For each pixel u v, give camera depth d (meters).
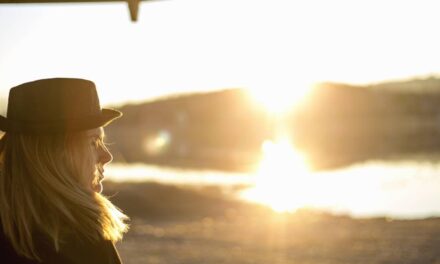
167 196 31.28
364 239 13.91
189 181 54.56
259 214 27.45
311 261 11.30
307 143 153.38
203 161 93.19
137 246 13.51
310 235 15.47
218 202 31.88
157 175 63.12
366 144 136.75
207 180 56.84
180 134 191.50
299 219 21.64
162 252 12.58
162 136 175.25
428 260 10.76
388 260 10.93
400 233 14.56
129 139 153.25
